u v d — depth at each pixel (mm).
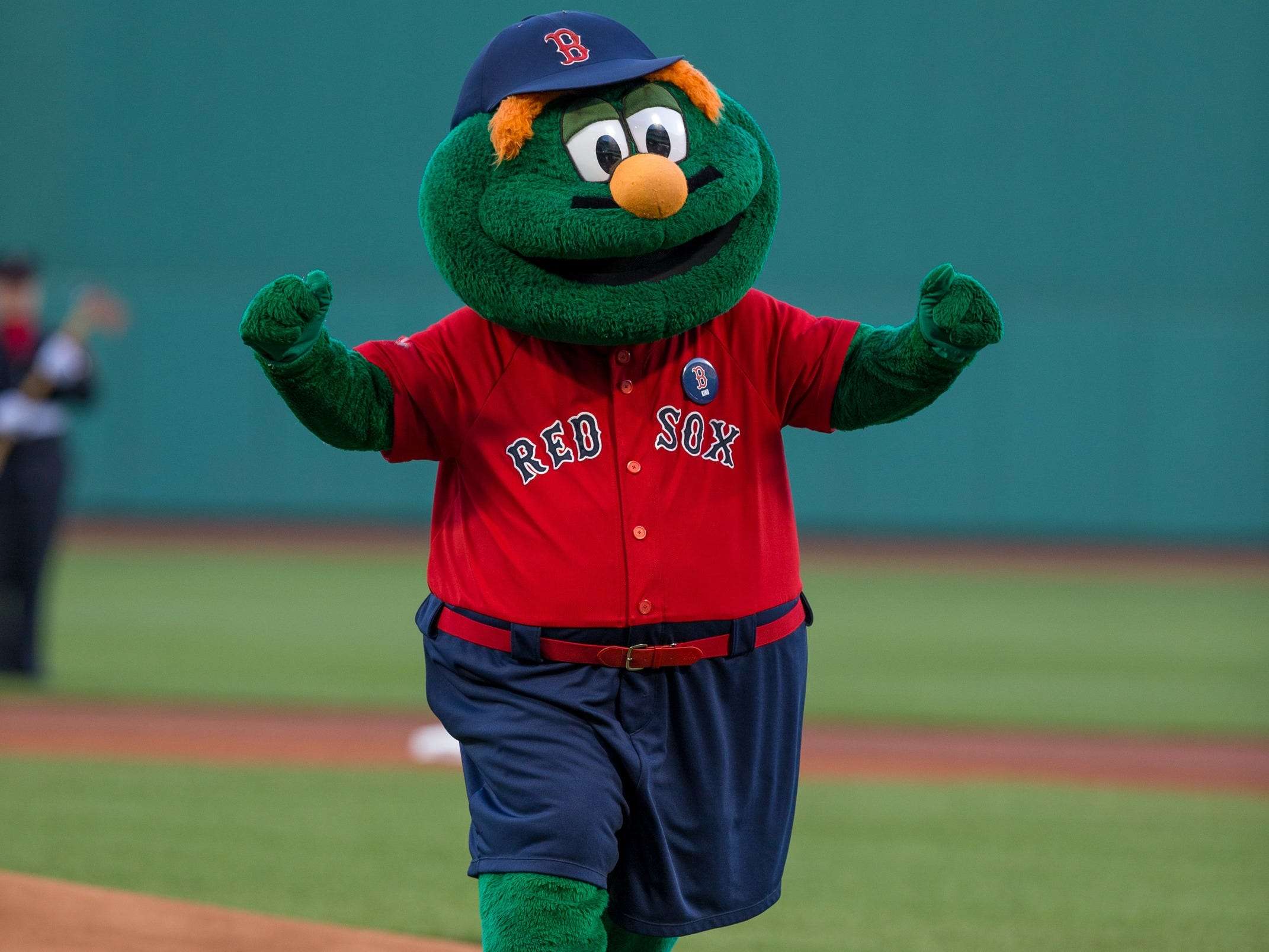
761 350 9945
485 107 9727
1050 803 21719
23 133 70938
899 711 29344
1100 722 28516
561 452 9586
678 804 9648
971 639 39469
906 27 70688
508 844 9180
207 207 71812
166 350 67500
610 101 9500
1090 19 70375
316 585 48531
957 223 71125
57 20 70938
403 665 33844
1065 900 16312
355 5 71625
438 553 10148
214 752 24406
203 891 16031
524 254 9203
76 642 35906
